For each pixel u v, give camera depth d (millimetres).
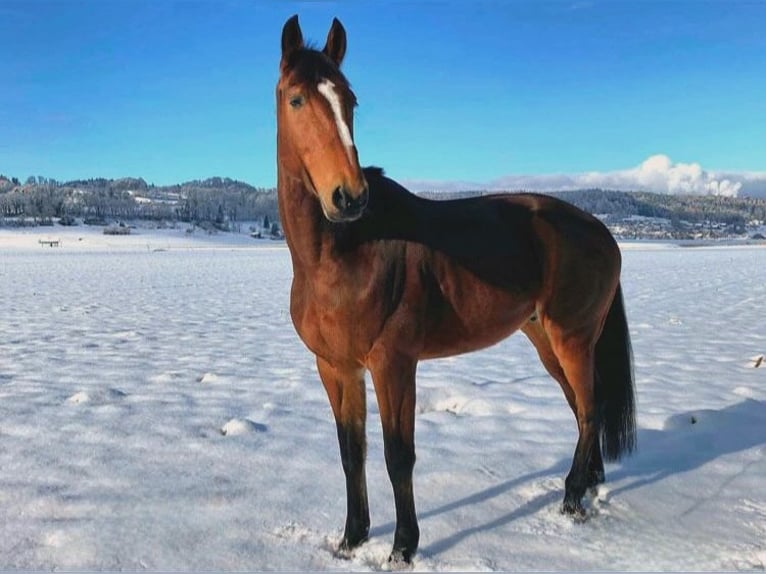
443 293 3182
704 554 3057
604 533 3307
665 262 33312
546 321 3799
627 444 4027
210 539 3168
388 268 2975
